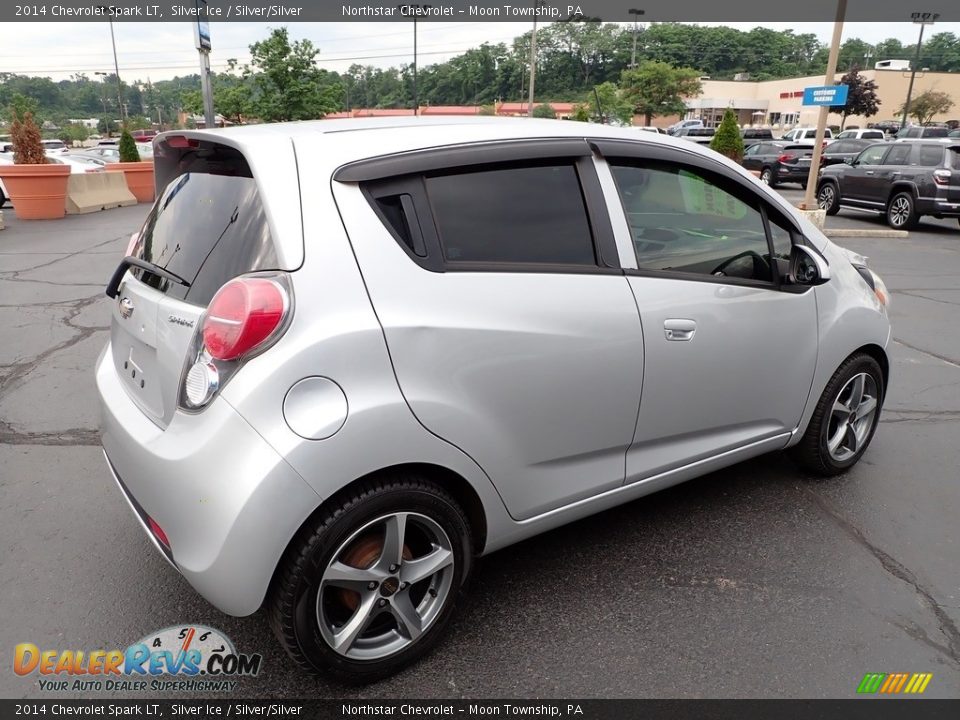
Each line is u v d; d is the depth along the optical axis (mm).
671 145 2783
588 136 2576
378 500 2039
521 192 2373
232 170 2203
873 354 3623
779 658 2379
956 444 4102
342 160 2090
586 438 2506
